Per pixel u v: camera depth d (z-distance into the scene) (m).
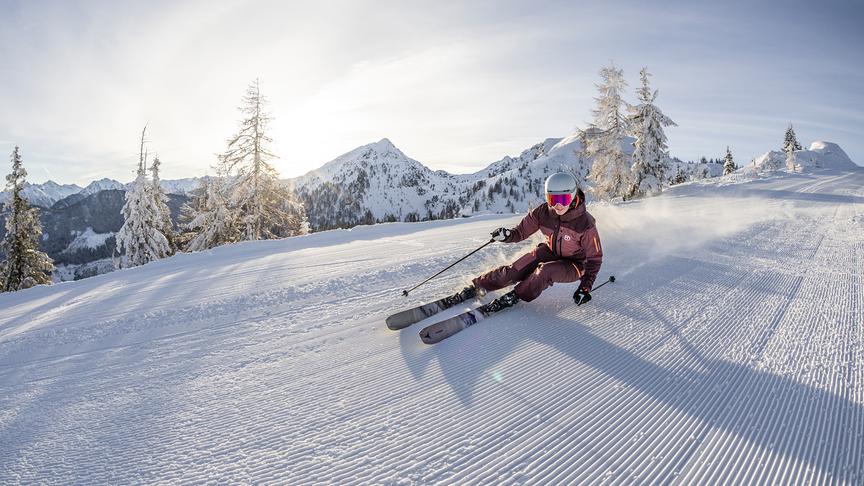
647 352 3.27
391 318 3.81
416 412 2.57
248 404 2.75
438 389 2.81
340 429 2.43
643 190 30.05
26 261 26.44
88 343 4.00
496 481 1.99
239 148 23.00
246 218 23.00
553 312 4.12
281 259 8.68
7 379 3.31
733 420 2.43
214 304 5.00
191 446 2.34
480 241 9.21
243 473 2.10
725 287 4.87
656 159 30.06
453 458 2.16
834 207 15.03
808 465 2.07
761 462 2.10
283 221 24.20
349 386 2.91
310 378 3.05
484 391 2.77
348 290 5.28
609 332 3.63
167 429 2.52
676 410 2.54
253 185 23.23
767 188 29.25
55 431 2.55
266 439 2.37
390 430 2.40
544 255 4.50
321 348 3.57
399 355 3.35
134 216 24.86
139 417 2.66
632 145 30.47
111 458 2.27
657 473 2.04
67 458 2.29
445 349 3.40
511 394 2.73
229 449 2.30
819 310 4.11
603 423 2.42
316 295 5.14
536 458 2.15
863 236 8.31
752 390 2.73
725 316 3.97
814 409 2.52
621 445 2.24
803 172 54.44
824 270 5.63
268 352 3.55
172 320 4.51
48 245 159.50
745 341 3.44
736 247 7.18
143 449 2.34
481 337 3.59
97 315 4.94
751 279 5.20
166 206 29.38
